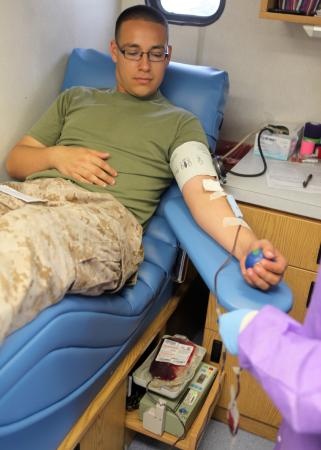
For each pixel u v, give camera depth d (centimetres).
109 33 195
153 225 143
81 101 153
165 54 144
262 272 86
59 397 98
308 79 170
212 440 147
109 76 165
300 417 52
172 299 156
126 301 118
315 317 65
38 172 142
